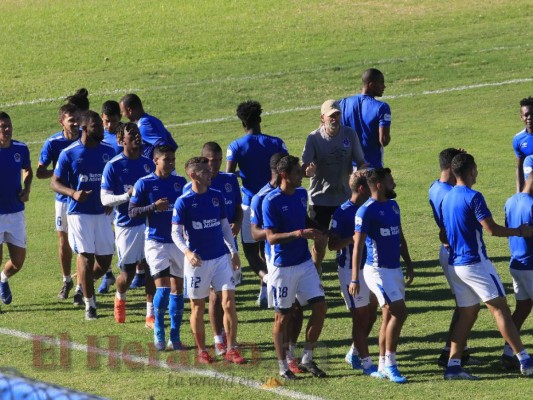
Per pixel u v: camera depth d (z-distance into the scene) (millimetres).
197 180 27594
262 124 67312
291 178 26219
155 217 29531
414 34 92250
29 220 48750
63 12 108688
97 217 32781
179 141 64062
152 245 29469
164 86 78875
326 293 35062
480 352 28344
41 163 35469
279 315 26391
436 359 27828
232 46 91875
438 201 27078
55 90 79125
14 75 85312
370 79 35594
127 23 102750
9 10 110812
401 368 27250
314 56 86125
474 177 26344
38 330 31391
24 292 36312
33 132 67938
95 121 32656
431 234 42562
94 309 32750
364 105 35438
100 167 32844
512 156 55719
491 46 85188
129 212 29734
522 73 76750
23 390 12883
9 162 33594
